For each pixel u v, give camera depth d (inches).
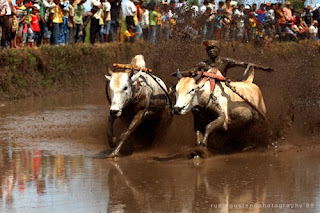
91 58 1032.8
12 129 645.3
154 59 701.9
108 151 538.6
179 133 578.6
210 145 537.6
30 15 919.7
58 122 690.8
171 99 580.7
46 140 586.9
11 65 879.1
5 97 864.9
